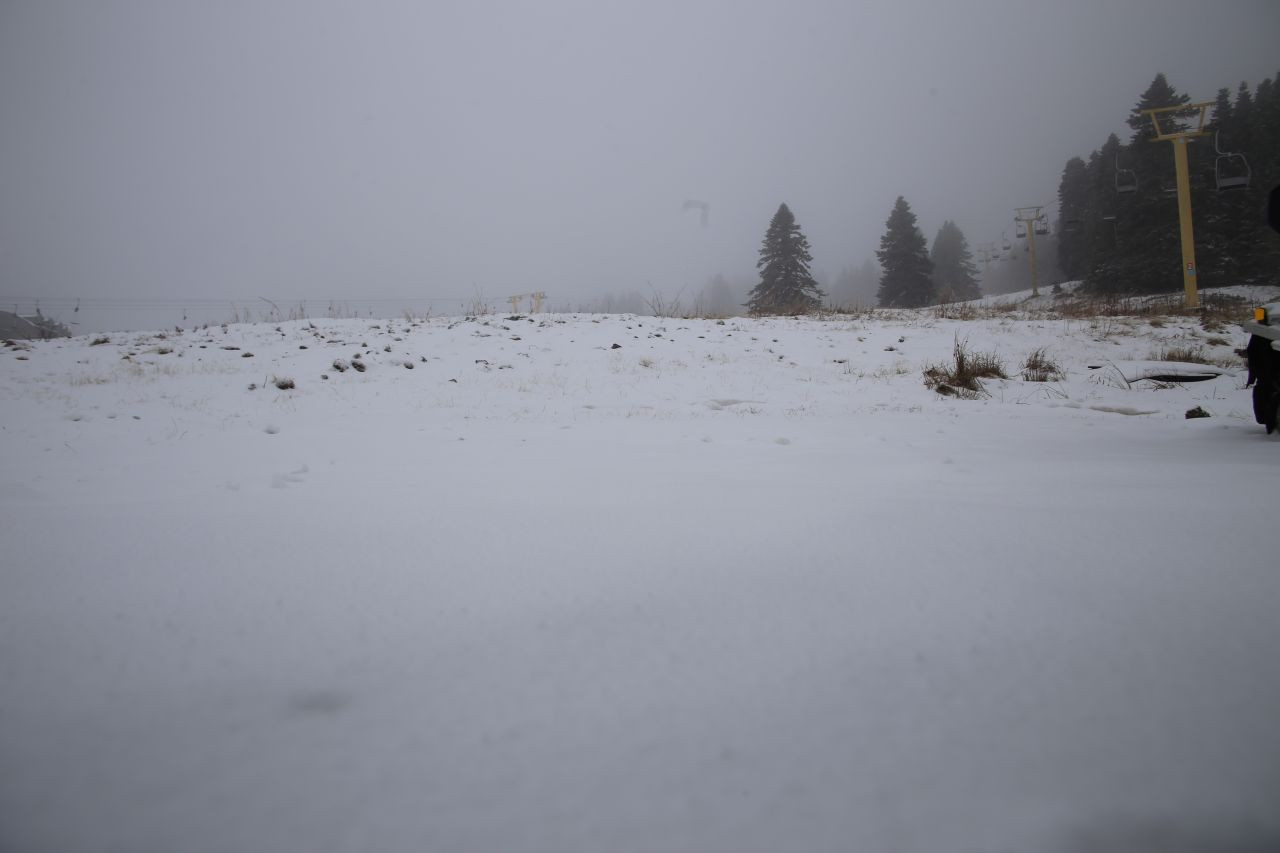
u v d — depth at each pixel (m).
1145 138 32.03
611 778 0.83
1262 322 4.46
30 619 1.38
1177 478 2.81
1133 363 10.55
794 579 1.55
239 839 0.74
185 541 2.02
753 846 0.71
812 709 0.98
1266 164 30.77
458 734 0.94
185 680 1.11
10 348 11.76
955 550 1.74
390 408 7.95
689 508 2.39
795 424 6.23
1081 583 1.45
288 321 15.73
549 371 10.89
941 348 13.60
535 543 1.94
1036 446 4.41
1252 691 0.97
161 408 7.60
